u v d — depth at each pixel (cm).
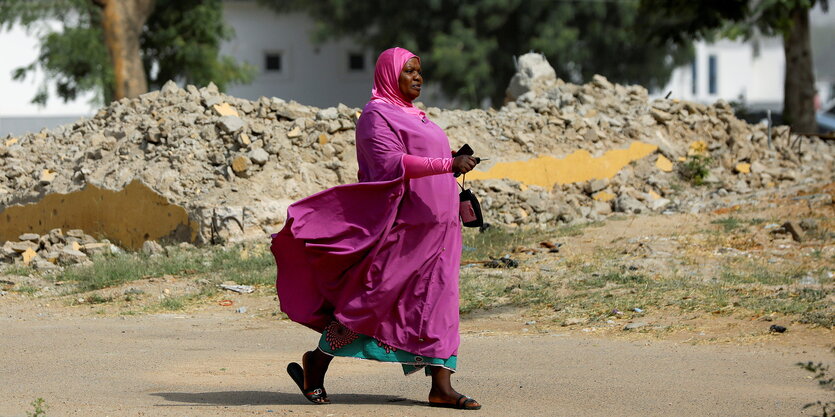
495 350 2092
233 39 10800
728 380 1691
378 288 1413
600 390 1612
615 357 1956
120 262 3394
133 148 4069
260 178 3788
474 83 9925
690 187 4391
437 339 1423
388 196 1406
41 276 3372
